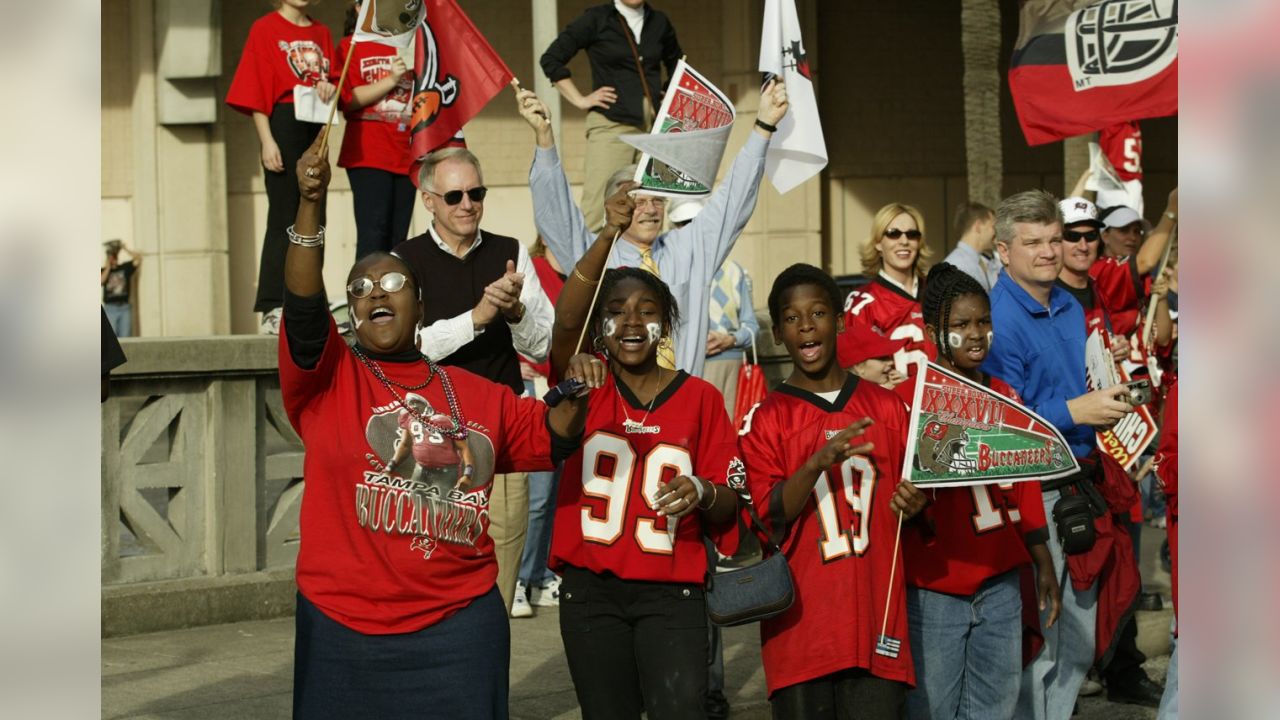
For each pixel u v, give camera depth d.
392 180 8.36
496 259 5.44
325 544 3.69
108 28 19.70
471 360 5.34
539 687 6.22
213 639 6.83
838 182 22.89
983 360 5.24
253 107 8.32
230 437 7.26
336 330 3.73
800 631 4.57
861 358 6.15
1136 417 6.36
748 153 5.67
